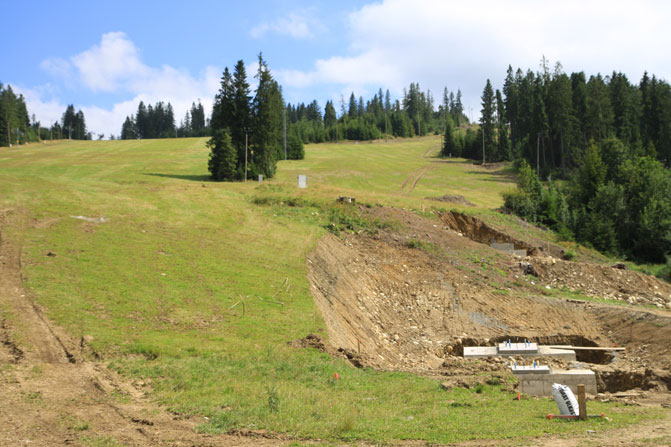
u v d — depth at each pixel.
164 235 31.80
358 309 28.84
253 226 37.09
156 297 22.52
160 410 13.07
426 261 37.91
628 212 60.69
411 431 12.09
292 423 12.34
